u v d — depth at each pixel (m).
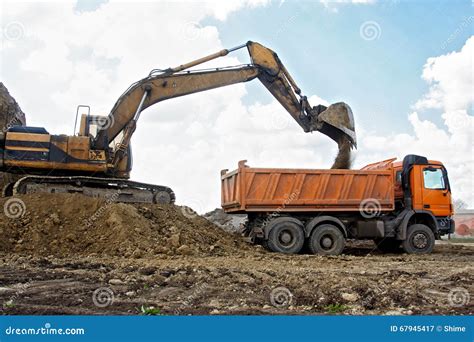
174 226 13.64
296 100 17.17
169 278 8.50
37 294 7.19
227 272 9.00
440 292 7.89
